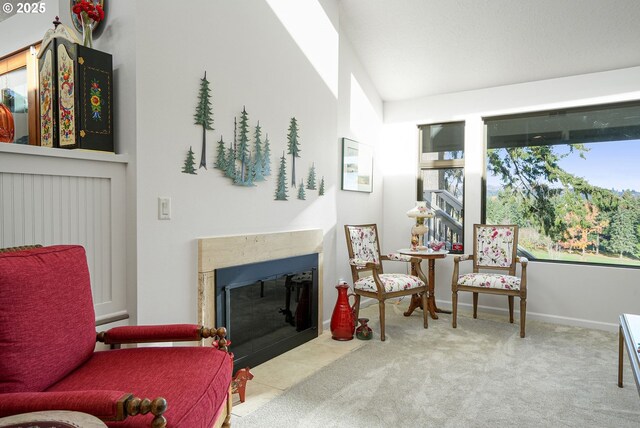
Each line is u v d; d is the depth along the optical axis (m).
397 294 3.51
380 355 3.03
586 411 2.21
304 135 3.31
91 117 2.00
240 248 2.64
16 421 0.95
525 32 3.65
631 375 2.69
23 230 1.71
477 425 2.06
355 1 3.73
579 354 3.09
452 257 4.56
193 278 2.37
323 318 3.63
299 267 3.22
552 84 4.04
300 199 3.29
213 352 1.64
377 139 4.84
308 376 2.63
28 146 1.69
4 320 1.18
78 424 0.94
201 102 2.41
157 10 2.16
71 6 2.41
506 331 3.67
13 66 3.30
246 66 2.73
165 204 2.21
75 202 1.90
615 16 3.33
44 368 1.26
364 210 4.60
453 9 3.60
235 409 2.19
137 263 2.08
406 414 2.16
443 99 4.61
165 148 2.21
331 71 3.67
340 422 2.07
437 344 3.29
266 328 2.91
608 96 3.81
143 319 2.11
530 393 2.42
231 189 2.64
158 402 1.04
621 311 3.73
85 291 1.54
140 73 2.08
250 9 2.77
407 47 4.11
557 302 3.99
